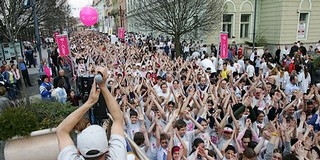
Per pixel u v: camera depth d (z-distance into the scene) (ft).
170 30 65.26
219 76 36.11
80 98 31.42
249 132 17.79
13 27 43.78
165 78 32.35
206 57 49.83
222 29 83.66
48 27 73.82
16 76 40.68
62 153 5.88
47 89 27.14
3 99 17.02
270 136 16.87
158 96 26.20
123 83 33.60
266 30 84.58
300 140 16.65
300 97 24.02
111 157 5.80
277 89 27.37
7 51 64.28
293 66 41.39
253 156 14.65
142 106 24.47
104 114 16.71
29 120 10.10
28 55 72.90
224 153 16.33
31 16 55.16
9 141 9.87
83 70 41.09
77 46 93.04
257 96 25.43
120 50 64.90
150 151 16.93
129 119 19.83
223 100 23.98
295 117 23.16
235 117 20.03
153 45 84.74
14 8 41.42
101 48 70.79
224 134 17.74
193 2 61.00
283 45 80.59
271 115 23.18
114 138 6.18
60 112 13.76
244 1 84.17
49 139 10.16
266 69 44.80
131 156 9.35
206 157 15.47
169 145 16.22
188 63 42.86
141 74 39.32
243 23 86.63
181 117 19.93
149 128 18.57
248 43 83.20
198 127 18.49
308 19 82.53
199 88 30.76
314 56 51.57
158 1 62.39
